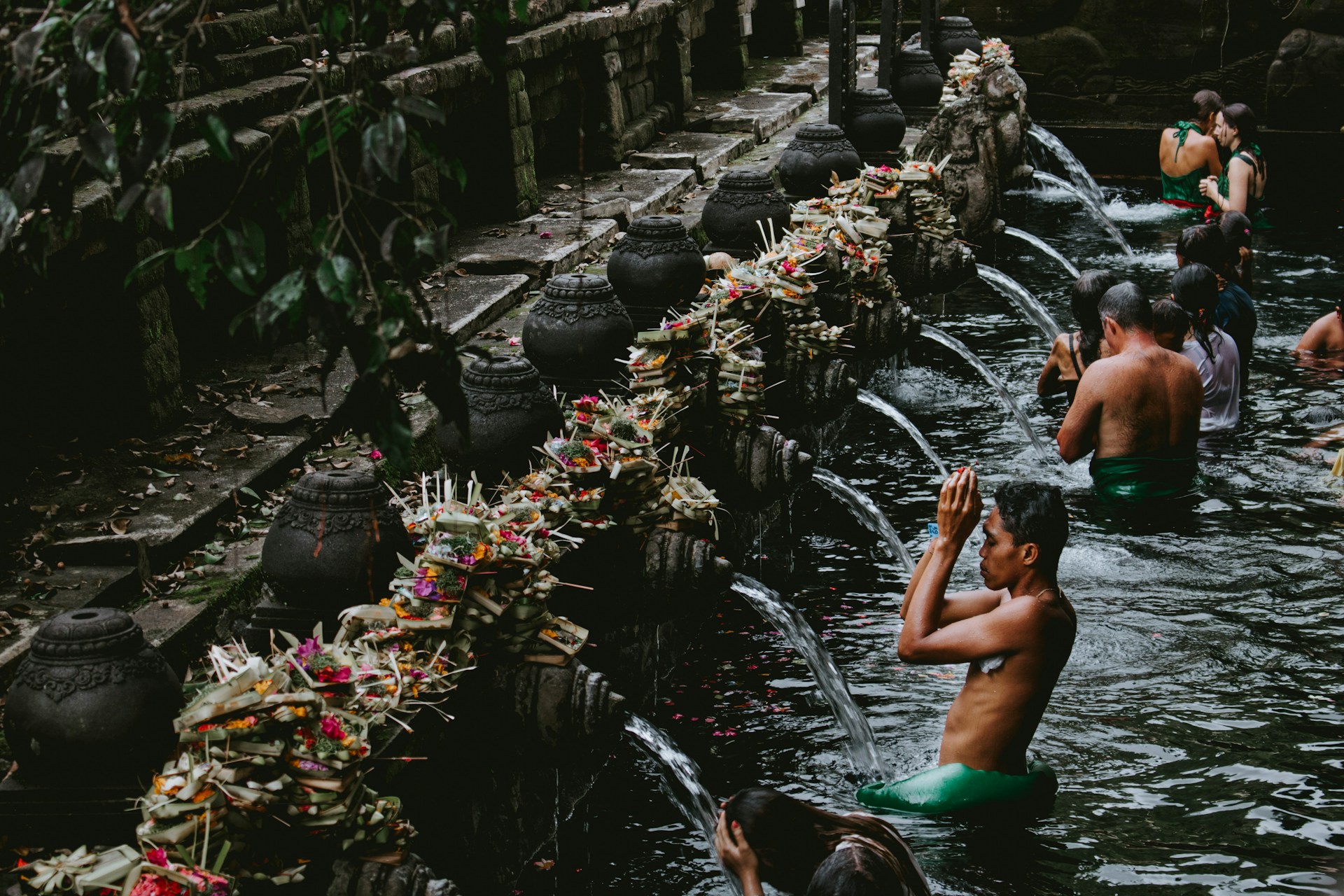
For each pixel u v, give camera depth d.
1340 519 6.38
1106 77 16.28
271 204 6.47
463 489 4.49
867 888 2.74
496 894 4.02
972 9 16.58
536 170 11.24
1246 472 6.95
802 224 8.26
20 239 4.21
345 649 3.41
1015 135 12.78
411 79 7.67
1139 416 6.63
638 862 4.29
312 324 2.03
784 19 17.59
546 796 4.32
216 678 3.65
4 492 4.76
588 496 4.46
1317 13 15.38
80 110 2.01
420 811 3.52
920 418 8.30
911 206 9.26
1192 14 15.80
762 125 13.39
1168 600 5.63
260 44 6.66
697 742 4.92
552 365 5.21
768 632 5.82
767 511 6.52
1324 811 4.18
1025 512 4.04
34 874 2.71
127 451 5.19
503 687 3.80
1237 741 4.59
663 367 5.27
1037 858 3.94
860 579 6.23
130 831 2.87
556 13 10.40
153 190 2.01
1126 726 4.69
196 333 6.30
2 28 2.26
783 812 3.04
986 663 4.12
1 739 3.42
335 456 5.42
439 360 2.14
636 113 12.73
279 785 2.79
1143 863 3.91
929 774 4.21
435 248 2.05
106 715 2.83
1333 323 8.79
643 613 4.95
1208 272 7.30
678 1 13.37
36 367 5.18
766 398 6.80
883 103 10.63
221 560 4.52
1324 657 5.15
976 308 10.68
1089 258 12.13
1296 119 15.67
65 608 4.02
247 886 2.80
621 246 6.05
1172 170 13.95
